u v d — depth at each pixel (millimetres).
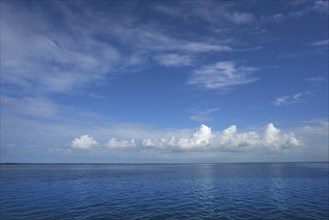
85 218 34219
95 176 119125
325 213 35719
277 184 74500
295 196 50875
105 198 51062
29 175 127750
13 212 38000
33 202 46500
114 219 33688
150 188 68312
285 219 32812
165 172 157250
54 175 127812
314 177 97938
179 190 63500
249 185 73000
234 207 40781
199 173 139000
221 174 125688
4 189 67188
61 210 39344
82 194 57062
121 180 94938
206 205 42781
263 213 36344
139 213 37125
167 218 34125
